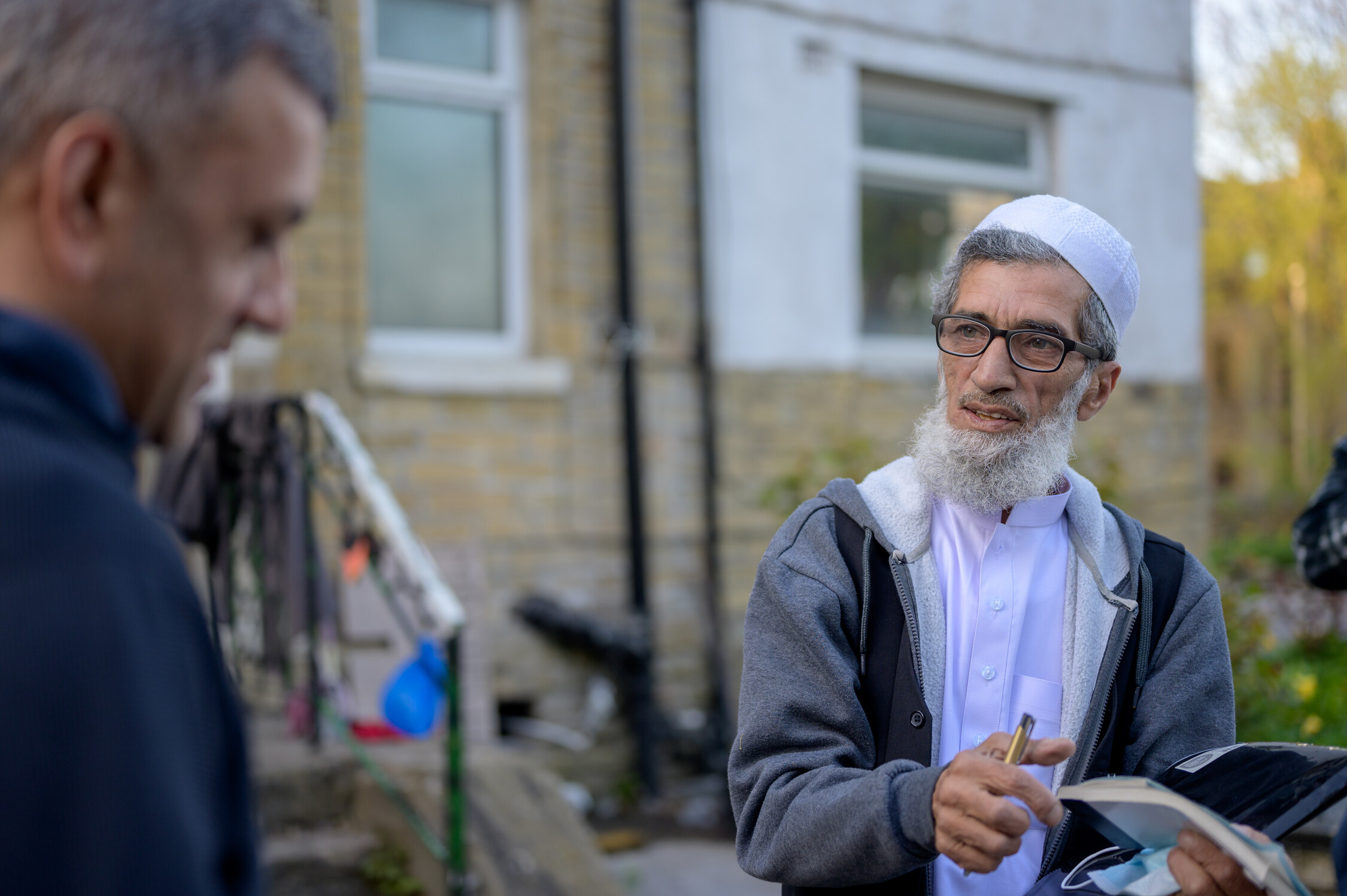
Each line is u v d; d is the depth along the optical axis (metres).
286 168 0.84
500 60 5.34
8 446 0.71
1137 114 6.73
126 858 0.68
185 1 0.79
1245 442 13.28
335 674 3.99
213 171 0.80
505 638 5.09
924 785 1.29
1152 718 1.53
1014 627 1.56
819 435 5.77
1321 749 1.38
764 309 5.66
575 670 5.23
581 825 3.72
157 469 4.19
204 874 0.73
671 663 5.44
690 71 5.55
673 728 5.36
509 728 5.15
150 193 0.78
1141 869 1.30
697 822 5.00
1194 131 6.92
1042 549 1.61
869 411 5.91
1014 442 1.57
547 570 5.20
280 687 3.95
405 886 3.40
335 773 3.63
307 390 4.75
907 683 1.52
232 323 0.88
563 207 5.29
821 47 5.79
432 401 4.98
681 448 5.51
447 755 3.62
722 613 5.53
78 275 0.77
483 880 3.40
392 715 3.97
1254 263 11.68
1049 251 1.58
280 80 0.83
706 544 5.54
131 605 0.72
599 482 5.32
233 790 0.82
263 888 0.86
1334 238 10.23
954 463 1.58
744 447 5.60
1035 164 6.58
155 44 0.77
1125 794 1.23
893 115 6.21
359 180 4.86
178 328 0.81
